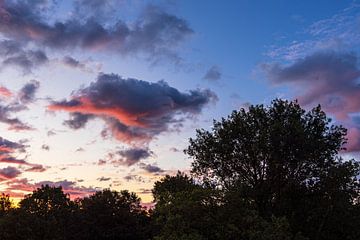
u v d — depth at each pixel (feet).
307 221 152.76
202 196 118.93
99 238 199.52
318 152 162.09
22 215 193.98
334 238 153.79
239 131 169.07
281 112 171.94
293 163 161.89
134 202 213.05
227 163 171.12
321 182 159.63
